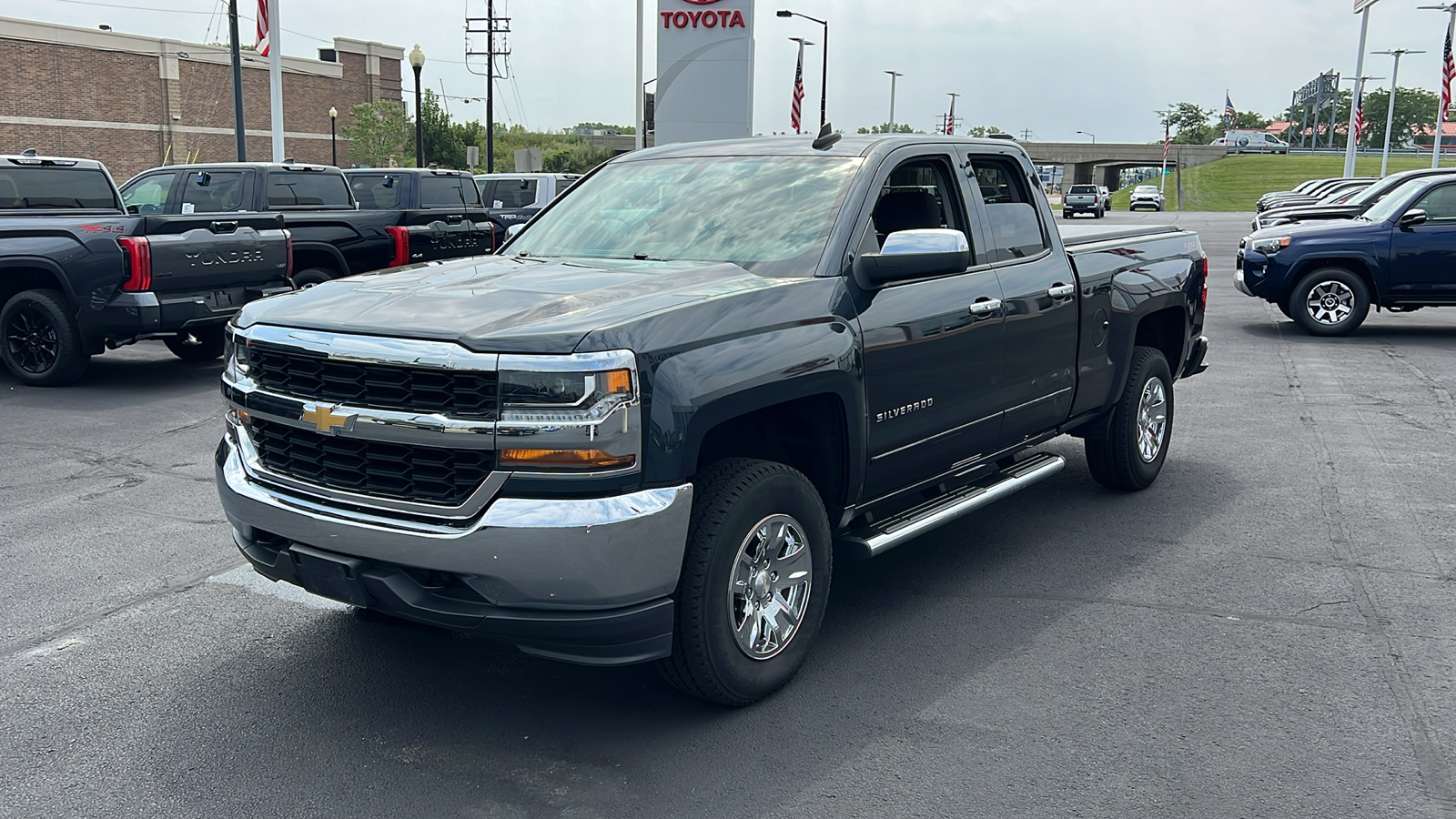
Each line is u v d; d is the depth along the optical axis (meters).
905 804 3.26
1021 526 6.04
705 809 3.24
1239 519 6.15
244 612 4.80
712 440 4.15
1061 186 123.19
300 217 12.11
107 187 11.73
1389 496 6.58
